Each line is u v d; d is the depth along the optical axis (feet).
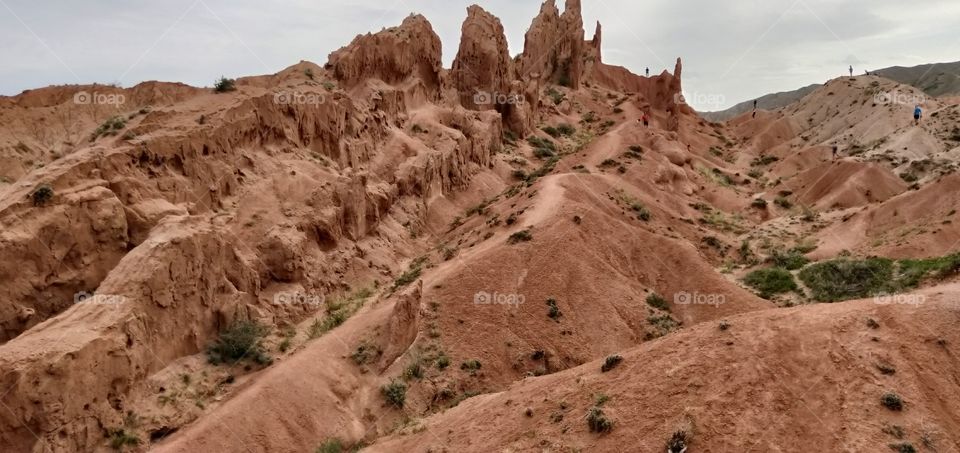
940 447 59.47
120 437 86.33
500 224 176.65
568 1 526.98
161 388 96.53
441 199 231.09
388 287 152.15
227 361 110.01
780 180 344.90
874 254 176.65
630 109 458.50
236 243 129.90
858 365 68.39
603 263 157.28
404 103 254.68
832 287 155.94
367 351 116.78
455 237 195.21
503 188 268.82
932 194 205.57
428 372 114.93
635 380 75.00
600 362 86.22
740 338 75.82
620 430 67.21
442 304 131.95
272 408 98.78
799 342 72.79
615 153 274.77
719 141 491.72
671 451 61.36
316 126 178.40
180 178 127.03
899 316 75.77
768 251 205.46
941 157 314.96
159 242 102.12
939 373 67.72
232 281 120.98
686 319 150.92
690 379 70.85
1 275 93.56
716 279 159.12
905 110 437.17
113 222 107.45
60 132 173.17
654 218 208.95
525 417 77.71
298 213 147.23
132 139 122.31
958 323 73.87
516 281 142.00
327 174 165.17
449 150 241.76
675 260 168.14
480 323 128.88
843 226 220.43
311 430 99.04
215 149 137.90
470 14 342.85
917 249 169.89
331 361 112.78
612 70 568.41
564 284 145.69
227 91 157.07
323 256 149.07
